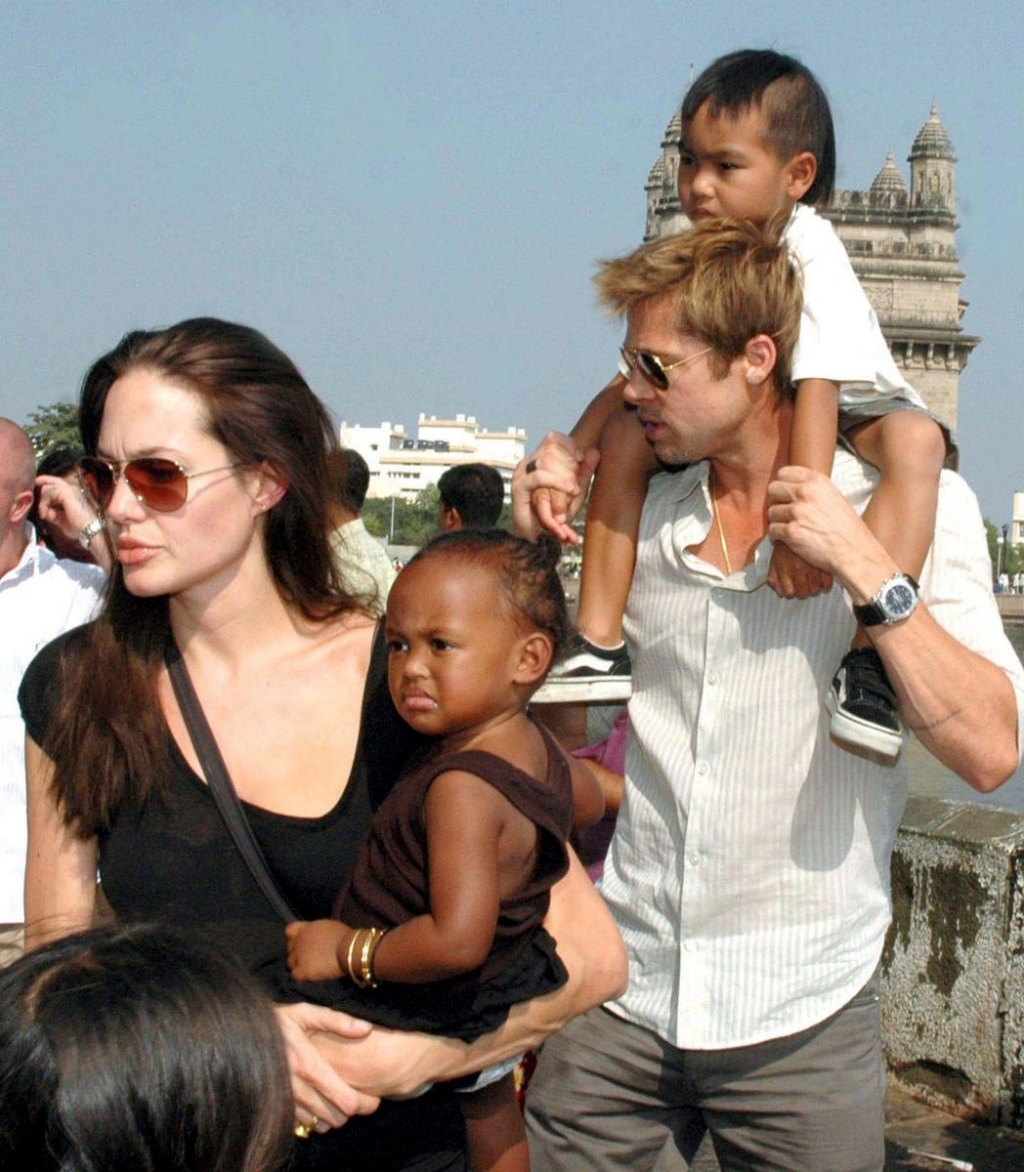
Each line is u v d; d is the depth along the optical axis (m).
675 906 3.58
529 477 3.84
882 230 81.00
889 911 3.63
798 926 3.48
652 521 3.72
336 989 2.75
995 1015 5.84
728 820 3.50
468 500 7.66
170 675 2.96
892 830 3.64
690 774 3.56
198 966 1.85
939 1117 5.96
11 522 5.31
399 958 2.68
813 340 3.54
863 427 3.61
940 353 81.00
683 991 3.52
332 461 3.06
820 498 3.20
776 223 3.91
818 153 4.37
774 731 3.46
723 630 3.51
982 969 5.89
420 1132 2.90
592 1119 3.68
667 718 3.66
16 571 5.36
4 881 5.16
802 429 3.46
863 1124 3.47
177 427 2.83
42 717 2.94
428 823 2.73
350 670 3.01
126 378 2.86
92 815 2.88
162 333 2.93
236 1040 1.80
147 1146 1.71
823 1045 3.46
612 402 4.07
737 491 3.60
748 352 3.43
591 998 2.92
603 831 4.64
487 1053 2.83
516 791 2.75
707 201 4.38
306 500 2.97
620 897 3.73
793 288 3.46
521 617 2.84
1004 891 5.82
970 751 3.24
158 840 2.88
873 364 3.60
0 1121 1.70
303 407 2.98
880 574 3.16
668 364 3.42
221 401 2.85
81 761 2.86
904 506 3.43
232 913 2.89
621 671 3.77
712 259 3.40
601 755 4.71
